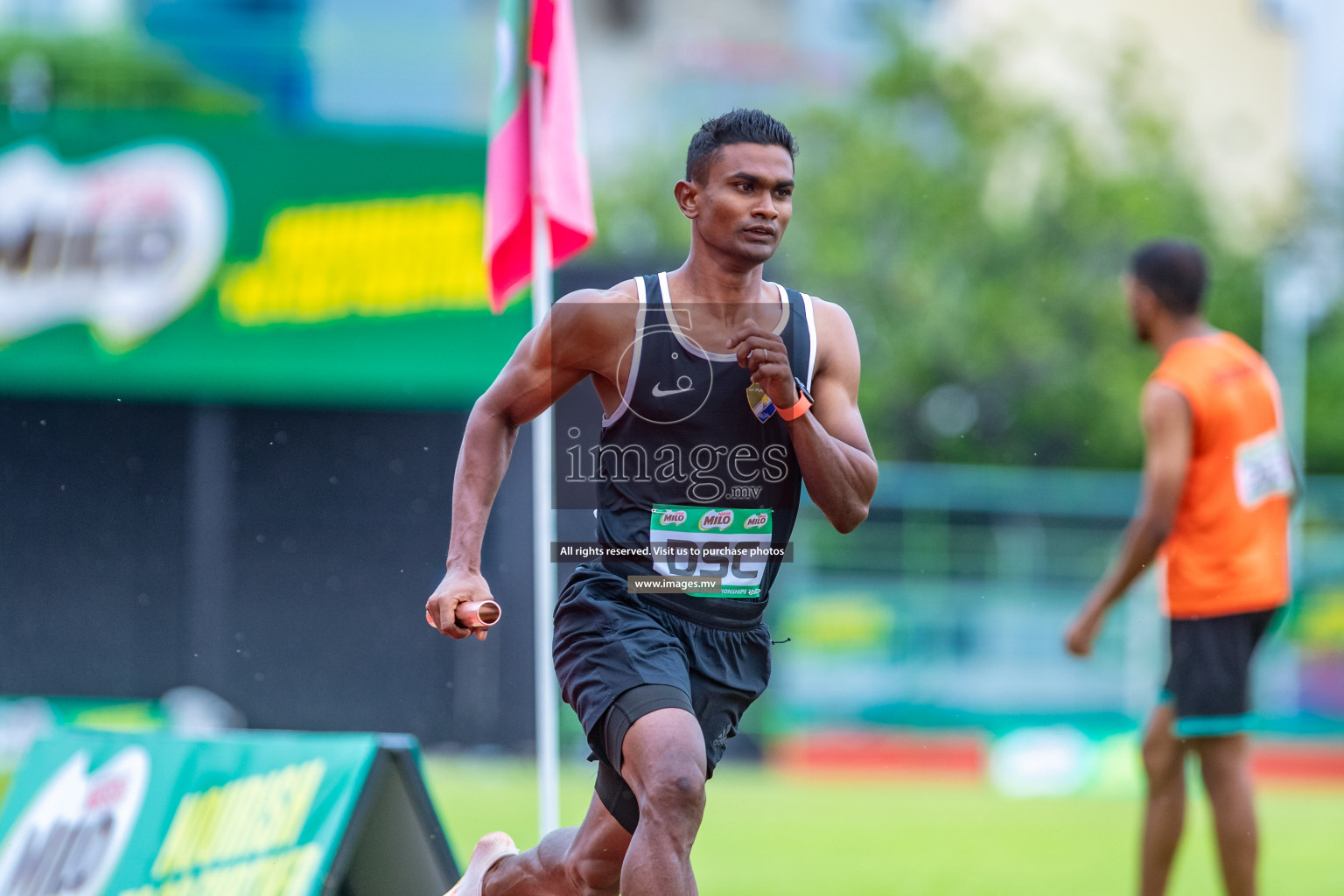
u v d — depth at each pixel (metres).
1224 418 17.00
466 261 46.88
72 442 48.31
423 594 47.69
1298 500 17.94
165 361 47.66
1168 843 16.97
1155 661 56.09
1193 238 95.69
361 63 74.44
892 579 56.34
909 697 54.91
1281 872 23.25
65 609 47.72
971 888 21.08
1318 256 99.06
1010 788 45.69
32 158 48.09
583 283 41.91
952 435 88.94
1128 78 100.00
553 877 11.55
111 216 47.88
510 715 45.78
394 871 13.32
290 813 13.00
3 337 48.06
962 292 89.88
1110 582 17.58
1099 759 49.28
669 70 115.88
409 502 47.84
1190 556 16.97
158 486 48.09
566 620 11.07
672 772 9.86
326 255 47.19
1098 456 89.19
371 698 47.09
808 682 54.00
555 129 16.20
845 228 89.56
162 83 70.44
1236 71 136.12
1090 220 91.94
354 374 47.19
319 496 47.84
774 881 21.72
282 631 47.53
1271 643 55.84
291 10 76.94
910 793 39.81
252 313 47.53
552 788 15.55
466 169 46.84
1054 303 89.88
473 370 46.91
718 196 10.47
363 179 47.00
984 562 56.94
